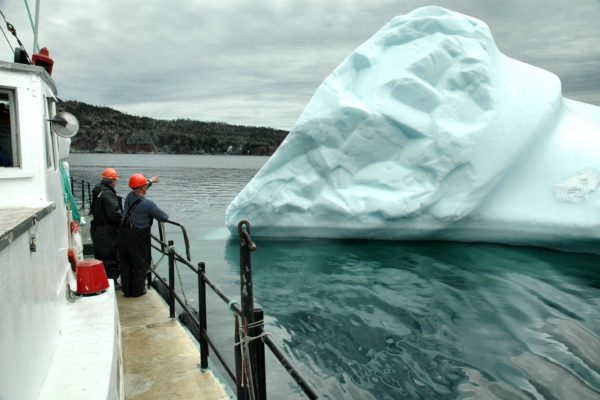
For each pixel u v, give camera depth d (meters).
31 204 2.52
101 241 5.54
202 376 3.24
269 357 4.75
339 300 6.57
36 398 1.95
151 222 4.98
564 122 11.30
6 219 1.84
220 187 36.19
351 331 5.42
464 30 11.06
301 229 11.12
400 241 10.78
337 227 10.71
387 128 10.39
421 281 7.43
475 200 9.75
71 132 2.95
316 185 10.82
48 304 2.34
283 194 10.93
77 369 2.23
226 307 6.32
